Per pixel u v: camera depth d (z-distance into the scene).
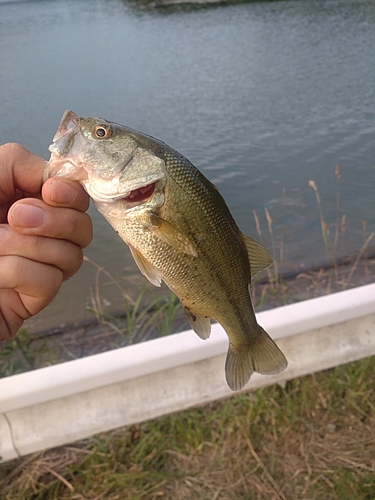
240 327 0.29
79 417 0.38
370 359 0.46
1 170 0.25
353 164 1.06
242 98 1.58
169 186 0.25
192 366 0.41
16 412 0.37
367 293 0.43
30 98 1.64
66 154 0.24
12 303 0.25
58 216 0.22
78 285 0.71
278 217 0.88
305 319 0.41
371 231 0.81
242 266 0.28
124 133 0.25
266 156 1.13
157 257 0.25
